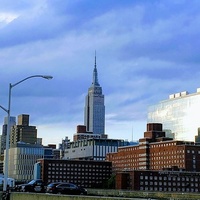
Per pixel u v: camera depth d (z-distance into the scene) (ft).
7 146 228.43
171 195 287.07
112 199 139.23
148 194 300.40
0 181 437.58
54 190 301.22
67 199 160.35
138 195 308.60
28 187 342.44
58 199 166.71
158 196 294.66
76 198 155.12
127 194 317.01
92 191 346.74
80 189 307.99
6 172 224.74
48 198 174.91
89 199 148.36
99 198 144.15
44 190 346.13
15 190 346.74
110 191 333.83
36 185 346.95
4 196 213.25
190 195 276.82
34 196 188.24
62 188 302.45
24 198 197.98
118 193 326.24
